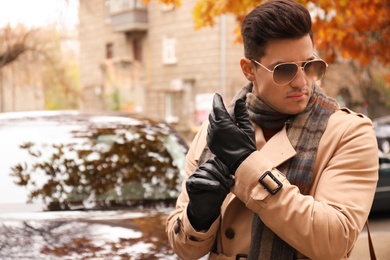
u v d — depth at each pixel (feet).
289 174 6.01
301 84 5.96
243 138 5.81
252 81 6.39
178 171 13.25
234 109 5.96
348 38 23.09
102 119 14.73
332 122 6.12
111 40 106.52
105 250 9.95
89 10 39.17
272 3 6.03
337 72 64.49
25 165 13.00
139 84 100.63
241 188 5.79
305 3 16.02
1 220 11.28
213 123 5.85
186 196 6.90
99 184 12.75
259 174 5.72
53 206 12.07
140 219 11.39
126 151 13.55
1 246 10.11
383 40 24.39
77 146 13.55
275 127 6.37
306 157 6.02
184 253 6.62
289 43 5.90
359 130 6.02
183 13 91.61
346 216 5.69
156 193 12.66
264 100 6.27
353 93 74.69
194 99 91.09
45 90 67.92
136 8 98.32
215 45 85.97
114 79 103.30
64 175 12.81
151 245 10.12
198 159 6.76
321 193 5.89
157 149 13.70
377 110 76.48
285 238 5.71
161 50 96.68
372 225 26.53
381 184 27.84
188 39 90.84
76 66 112.57
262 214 5.74
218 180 5.82
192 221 6.19
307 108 6.21
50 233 10.66
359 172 5.88
